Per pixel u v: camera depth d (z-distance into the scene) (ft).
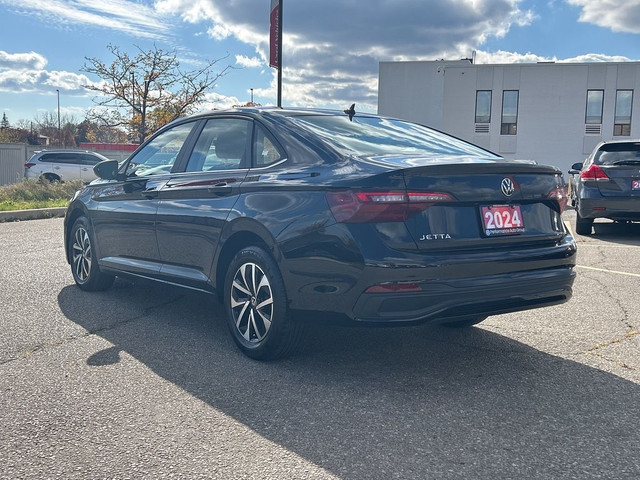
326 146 13.16
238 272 13.85
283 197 12.90
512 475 8.75
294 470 8.86
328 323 12.21
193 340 15.03
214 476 8.67
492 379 12.60
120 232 18.06
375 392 11.85
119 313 17.47
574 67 119.14
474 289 11.92
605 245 32.12
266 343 13.16
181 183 15.84
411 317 11.64
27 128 245.86
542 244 13.20
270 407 11.09
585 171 35.35
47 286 20.92
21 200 57.31
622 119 118.42
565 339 15.39
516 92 121.90
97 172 17.97
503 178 12.59
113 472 8.76
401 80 139.03
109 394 11.61
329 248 11.87
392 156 12.82
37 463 9.01
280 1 48.08
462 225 12.16
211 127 16.05
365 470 8.87
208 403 11.24
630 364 13.56
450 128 124.77
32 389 11.82
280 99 49.03
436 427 10.32
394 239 11.57
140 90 77.61
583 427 10.36
